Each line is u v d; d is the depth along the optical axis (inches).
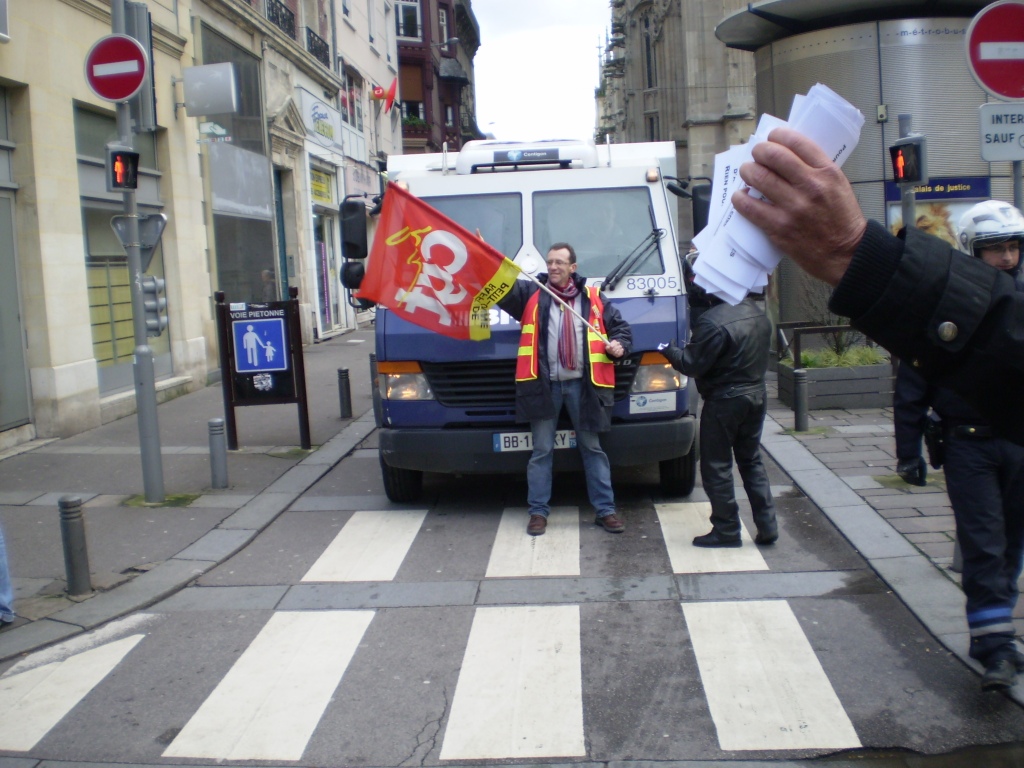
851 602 209.8
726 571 232.5
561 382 264.8
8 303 391.9
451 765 149.7
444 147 325.7
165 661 193.5
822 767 144.3
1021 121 215.5
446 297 264.8
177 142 553.9
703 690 170.9
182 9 569.3
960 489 163.3
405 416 283.0
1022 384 68.1
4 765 154.2
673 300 282.5
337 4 1037.2
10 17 386.6
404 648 195.6
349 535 276.2
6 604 209.0
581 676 178.9
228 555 258.7
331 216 987.3
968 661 174.7
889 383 418.0
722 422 243.8
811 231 62.4
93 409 437.1
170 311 550.0
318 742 158.7
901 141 294.4
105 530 280.2
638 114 2236.7
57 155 415.8
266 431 428.8
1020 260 169.0
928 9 503.5
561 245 262.7
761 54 559.2
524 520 285.1
